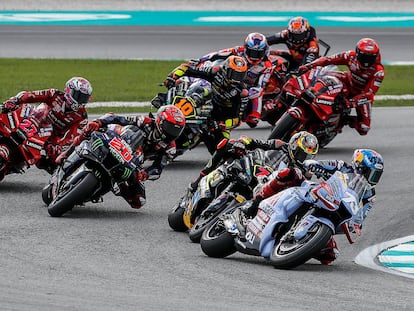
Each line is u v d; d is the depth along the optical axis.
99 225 34.09
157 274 27.11
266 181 30.78
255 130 58.88
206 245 29.97
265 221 29.02
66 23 106.00
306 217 28.19
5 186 41.25
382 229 35.91
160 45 95.62
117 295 24.20
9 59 87.81
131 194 36.22
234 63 44.16
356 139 56.47
